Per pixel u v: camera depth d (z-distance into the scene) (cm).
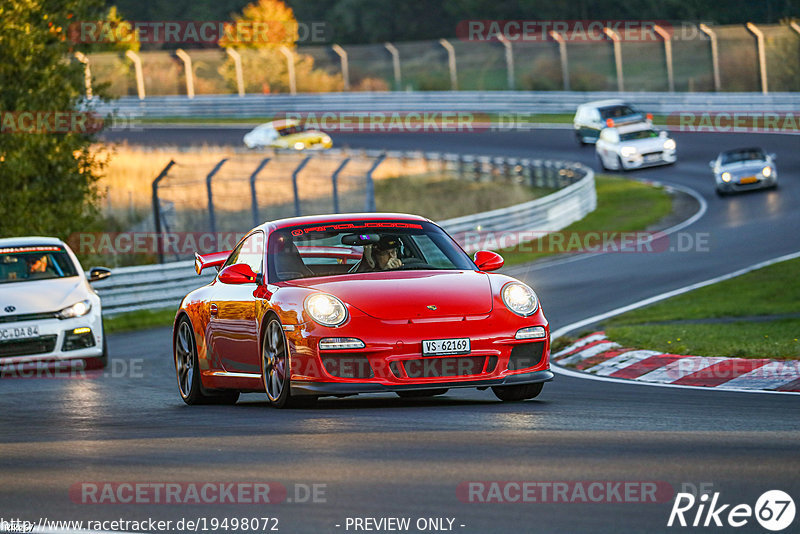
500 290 2891
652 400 3025
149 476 2000
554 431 2333
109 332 6731
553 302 6334
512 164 13950
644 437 2239
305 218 3238
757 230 9019
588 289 6788
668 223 10062
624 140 13638
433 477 1873
